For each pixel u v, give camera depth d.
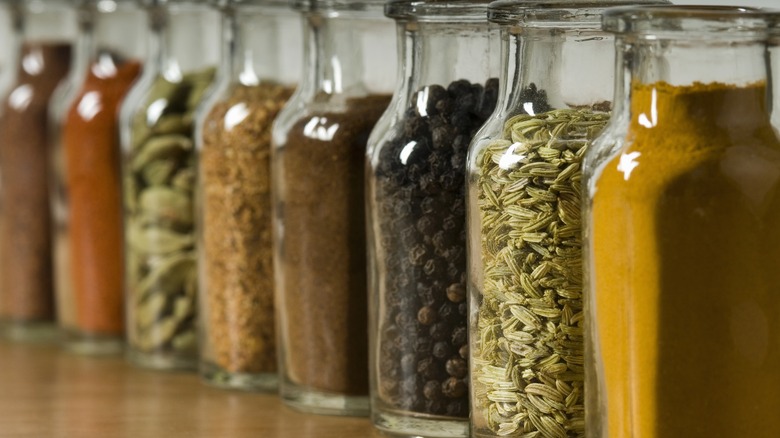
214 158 0.59
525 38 0.48
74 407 0.59
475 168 0.49
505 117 0.49
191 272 0.63
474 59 0.52
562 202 0.48
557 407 0.48
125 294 0.65
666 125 0.44
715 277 0.43
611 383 0.45
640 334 0.44
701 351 0.44
